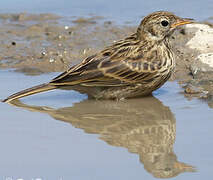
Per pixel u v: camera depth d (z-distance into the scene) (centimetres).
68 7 2323
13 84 1533
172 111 1310
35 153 1084
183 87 1479
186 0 2291
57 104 1397
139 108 1352
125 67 1388
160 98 1411
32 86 1512
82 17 2164
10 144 1133
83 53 1789
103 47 1831
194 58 1672
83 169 1004
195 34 1800
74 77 1375
